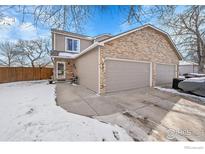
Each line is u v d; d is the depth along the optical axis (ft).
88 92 23.54
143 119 11.63
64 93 22.66
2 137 8.70
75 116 12.12
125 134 9.07
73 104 16.05
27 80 46.60
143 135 9.02
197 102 17.28
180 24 21.53
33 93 22.71
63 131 9.32
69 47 45.85
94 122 10.84
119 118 11.80
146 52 27.73
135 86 26.27
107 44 21.79
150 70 28.91
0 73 39.68
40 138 8.57
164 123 10.89
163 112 13.47
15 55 69.15
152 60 29.07
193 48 32.48
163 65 32.19
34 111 13.37
